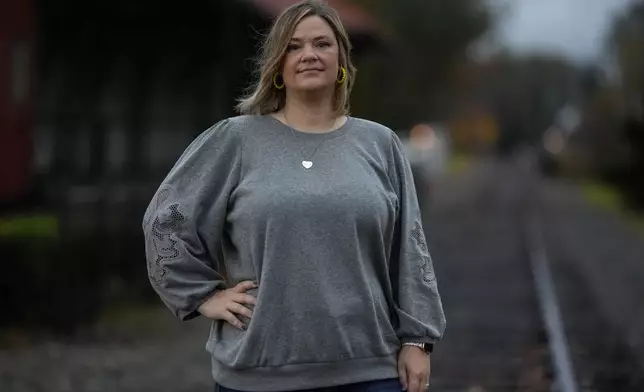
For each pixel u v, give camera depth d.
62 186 17.45
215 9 17.88
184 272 3.53
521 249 18.20
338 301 3.40
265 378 3.43
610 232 23.73
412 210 3.64
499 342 9.47
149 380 8.20
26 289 10.32
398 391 3.52
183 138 20.52
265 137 3.56
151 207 3.57
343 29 3.65
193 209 3.53
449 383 7.68
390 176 3.65
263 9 16.73
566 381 6.80
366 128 3.65
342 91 3.65
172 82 20.44
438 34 48.34
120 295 11.64
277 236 3.39
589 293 13.21
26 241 10.36
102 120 19.39
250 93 3.93
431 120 56.59
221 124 3.63
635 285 14.40
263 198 3.42
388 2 46.53
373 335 3.45
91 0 18.84
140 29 19.67
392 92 45.66
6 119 15.83
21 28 16.48
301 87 3.55
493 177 56.59
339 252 3.41
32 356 9.17
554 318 9.12
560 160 61.28
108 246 11.62
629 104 41.06
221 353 3.50
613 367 8.48
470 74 59.78
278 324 3.39
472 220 25.00
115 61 19.59
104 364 8.89
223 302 3.49
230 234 3.57
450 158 78.62
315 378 3.42
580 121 62.31
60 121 18.66
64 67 18.80
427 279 3.59
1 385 7.93
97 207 13.54
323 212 3.41
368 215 3.44
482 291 13.18
